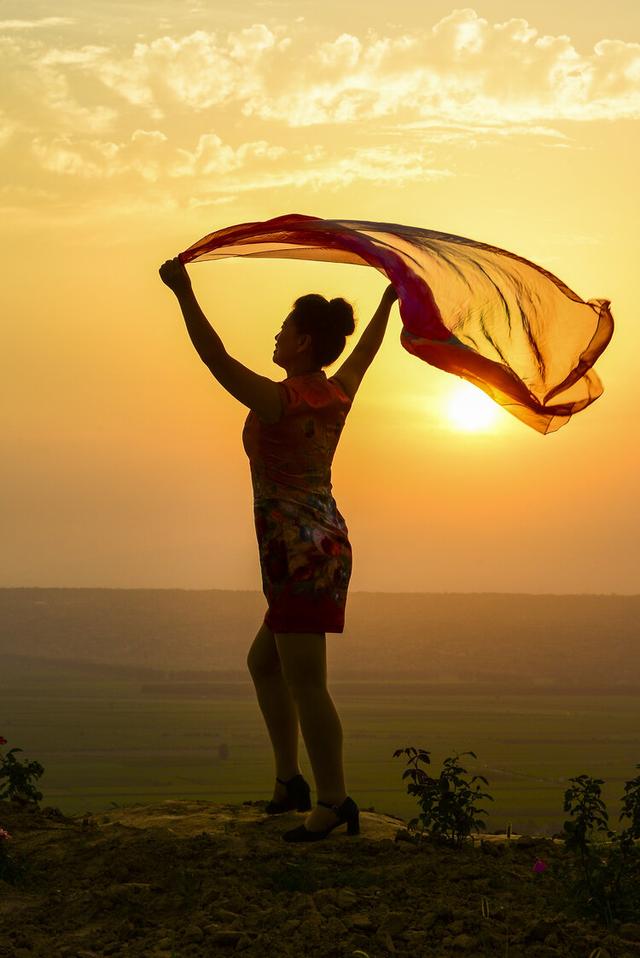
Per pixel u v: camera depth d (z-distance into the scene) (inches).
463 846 219.9
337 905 176.9
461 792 220.4
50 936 173.2
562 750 6264.8
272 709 233.3
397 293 219.9
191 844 209.8
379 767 5378.9
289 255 235.6
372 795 4320.9
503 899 184.4
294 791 234.5
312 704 213.0
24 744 6948.8
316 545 211.6
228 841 211.8
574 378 219.8
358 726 7391.7
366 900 180.4
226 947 163.0
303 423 212.4
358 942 161.9
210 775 5689.0
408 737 6815.9
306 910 173.9
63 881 197.2
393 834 222.5
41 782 5255.9
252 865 198.7
